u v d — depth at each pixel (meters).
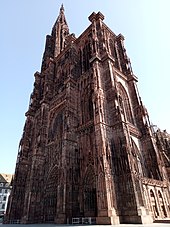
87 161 32.72
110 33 58.47
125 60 53.56
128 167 27.05
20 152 51.34
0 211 94.38
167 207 30.23
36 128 53.50
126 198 25.44
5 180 104.31
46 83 58.91
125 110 41.94
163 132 65.56
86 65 49.75
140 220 22.69
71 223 27.25
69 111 40.25
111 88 37.41
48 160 42.53
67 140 35.59
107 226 18.89
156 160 35.47
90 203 29.12
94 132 33.53
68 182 30.89
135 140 38.03
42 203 38.00
